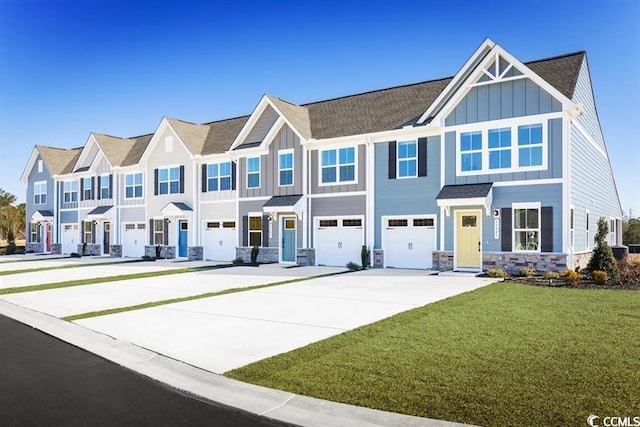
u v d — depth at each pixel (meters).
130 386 6.26
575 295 12.34
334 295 13.23
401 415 4.92
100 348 8.12
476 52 18.89
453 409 4.99
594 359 6.52
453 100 18.94
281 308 11.27
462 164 18.95
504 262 17.75
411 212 20.36
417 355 6.93
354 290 14.17
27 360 7.55
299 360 6.87
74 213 36.62
